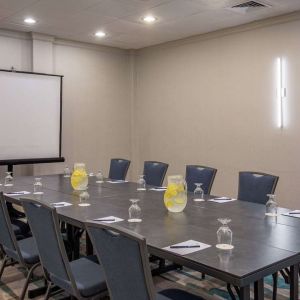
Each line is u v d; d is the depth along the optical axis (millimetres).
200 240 2143
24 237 3383
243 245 2049
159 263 3586
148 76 7090
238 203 3219
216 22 5371
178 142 6605
